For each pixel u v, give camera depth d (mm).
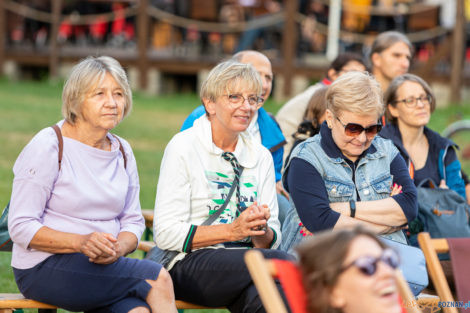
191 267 4656
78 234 4355
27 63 26078
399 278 3959
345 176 5145
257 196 5000
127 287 4395
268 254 4523
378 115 4996
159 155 13617
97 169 4594
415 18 20594
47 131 4539
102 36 25750
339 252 3111
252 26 22281
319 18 22797
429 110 6199
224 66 4867
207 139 4859
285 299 4238
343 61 7742
